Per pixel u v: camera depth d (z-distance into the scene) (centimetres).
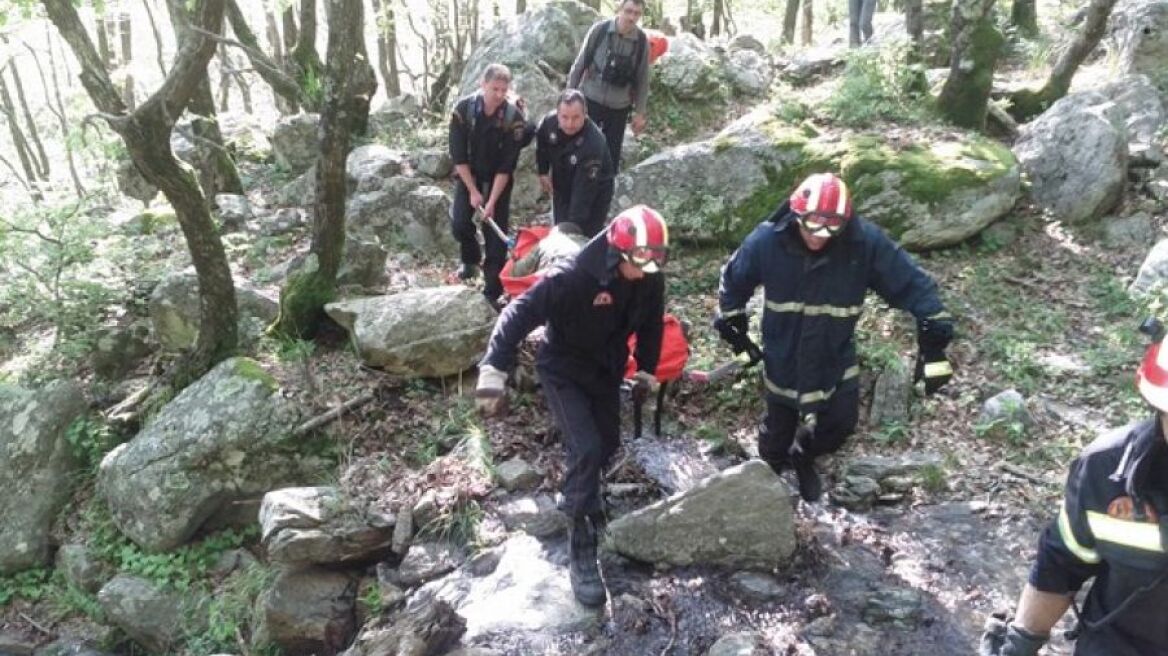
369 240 726
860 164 719
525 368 565
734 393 564
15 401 634
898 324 612
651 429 546
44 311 714
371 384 585
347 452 552
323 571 473
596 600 395
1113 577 214
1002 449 511
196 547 559
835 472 501
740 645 369
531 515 465
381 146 906
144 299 746
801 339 397
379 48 1579
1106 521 205
